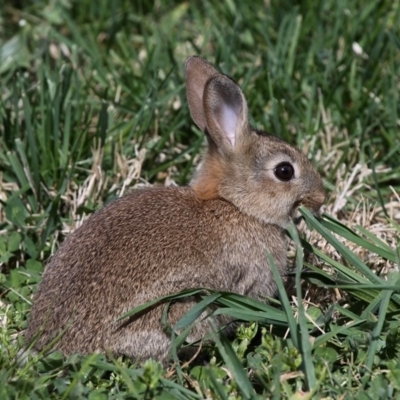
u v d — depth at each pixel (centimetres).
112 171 1297
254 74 1491
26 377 922
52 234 1203
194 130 1382
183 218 1080
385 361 938
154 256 1034
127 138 1355
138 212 1077
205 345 1015
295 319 963
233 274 1092
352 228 1211
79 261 1030
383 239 1195
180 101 1431
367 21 1570
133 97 1440
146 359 1017
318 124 1379
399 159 1342
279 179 1122
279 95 1440
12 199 1215
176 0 1727
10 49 1622
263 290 1119
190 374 954
